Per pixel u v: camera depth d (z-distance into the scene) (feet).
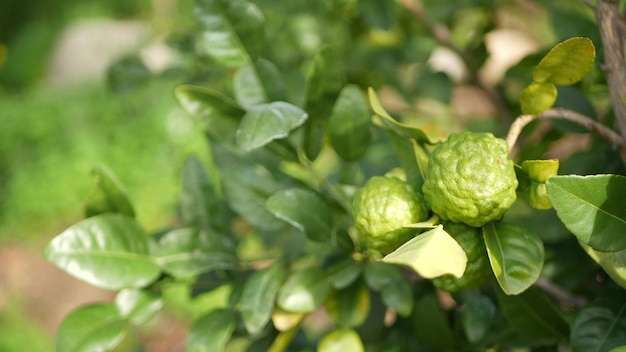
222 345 2.05
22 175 11.71
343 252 2.07
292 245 2.46
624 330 1.82
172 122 11.65
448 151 1.70
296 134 2.16
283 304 2.03
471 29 3.71
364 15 3.12
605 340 1.82
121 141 11.74
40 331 9.51
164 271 2.07
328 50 2.02
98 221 2.02
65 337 2.02
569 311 2.11
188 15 8.80
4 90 17.20
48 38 17.84
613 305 1.85
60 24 18.52
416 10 3.19
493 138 1.69
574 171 2.08
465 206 1.68
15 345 9.00
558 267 2.13
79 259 1.99
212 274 2.31
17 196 11.43
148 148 11.62
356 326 2.25
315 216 2.02
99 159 11.50
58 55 17.03
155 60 9.68
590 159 2.08
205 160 11.23
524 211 2.08
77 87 14.73
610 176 1.63
